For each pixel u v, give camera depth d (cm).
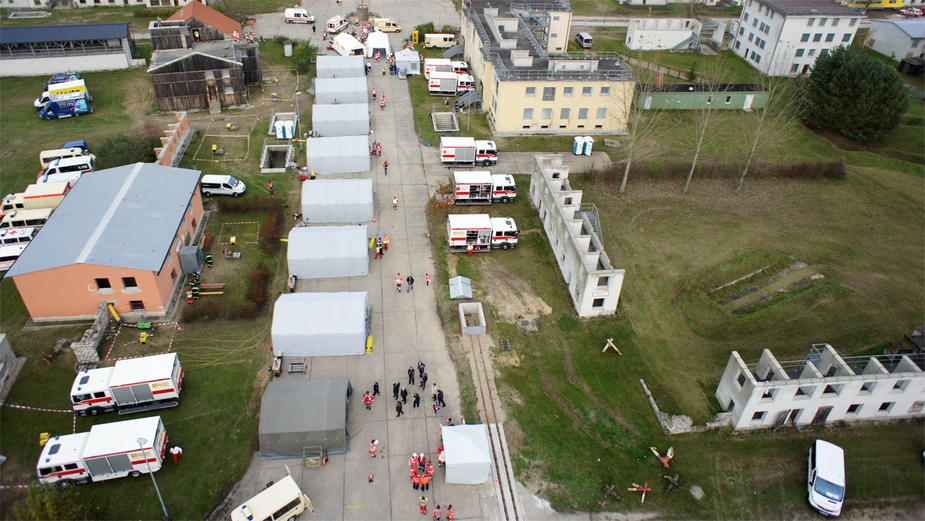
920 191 6512
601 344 4406
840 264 5353
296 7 11056
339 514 3253
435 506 3316
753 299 4944
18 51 7988
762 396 3662
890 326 4653
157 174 5175
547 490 3431
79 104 7062
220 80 7288
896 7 12081
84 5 10488
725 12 12106
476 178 5812
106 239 4319
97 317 4147
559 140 7131
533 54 7581
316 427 3450
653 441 3734
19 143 6519
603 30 11000
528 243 5422
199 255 4834
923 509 3497
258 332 4344
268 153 6619
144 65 8444
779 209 6103
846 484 3575
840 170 6625
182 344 4203
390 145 6862
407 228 5525
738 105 8006
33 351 4091
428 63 8500
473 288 4853
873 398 3794
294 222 5525
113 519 3167
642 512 3362
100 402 3628
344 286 4812
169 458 3475
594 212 5756
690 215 5919
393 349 4269
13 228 5056
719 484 3528
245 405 3803
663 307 4759
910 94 8119
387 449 3597
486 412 3847
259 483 3388
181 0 10575
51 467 3188
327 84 7531
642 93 7425
